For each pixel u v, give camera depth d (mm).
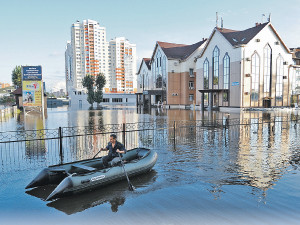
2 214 5367
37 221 5074
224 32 39688
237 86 34844
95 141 13219
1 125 20422
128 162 7523
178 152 10664
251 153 10398
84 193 6434
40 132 15742
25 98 30875
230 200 5910
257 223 4887
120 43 152000
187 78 48062
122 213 5371
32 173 7980
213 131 16469
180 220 5031
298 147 11508
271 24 35938
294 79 43938
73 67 142875
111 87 153500
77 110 44312
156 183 7090
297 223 4875
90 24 140250
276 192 6340
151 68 56031
